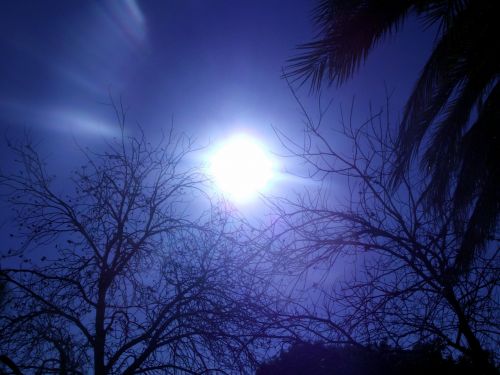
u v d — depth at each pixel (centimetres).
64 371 596
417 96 707
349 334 505
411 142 680
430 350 505
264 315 564
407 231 527
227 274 633
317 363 533
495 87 684
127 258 714
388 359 528
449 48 664
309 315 527
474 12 636
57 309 657
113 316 685
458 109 754
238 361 587
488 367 462
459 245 548
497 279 471
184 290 671
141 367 651
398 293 493
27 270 680
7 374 584
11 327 628
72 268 707
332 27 678
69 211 740
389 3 661
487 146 655
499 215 609
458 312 479
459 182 671
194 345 638
